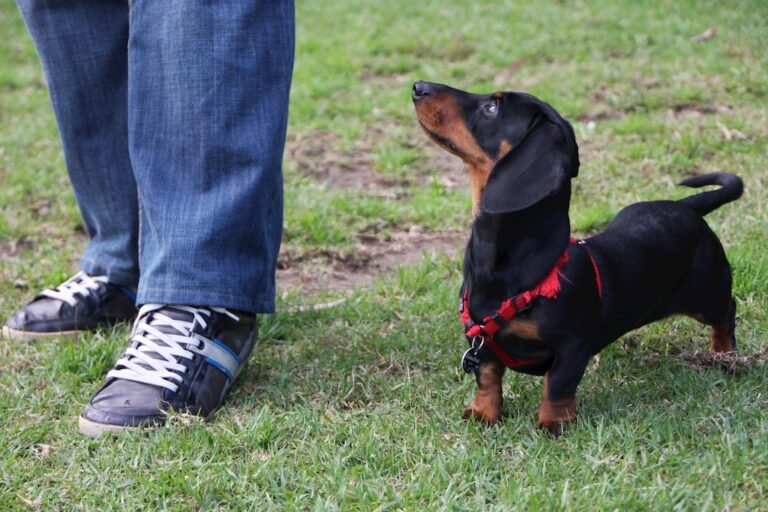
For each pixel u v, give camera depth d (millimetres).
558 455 3434
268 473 3422
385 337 4613
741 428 3430
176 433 3742
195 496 3340
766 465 3180
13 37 12562
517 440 3586
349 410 3982
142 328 4059
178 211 3963
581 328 3506
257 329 4391
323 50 10805
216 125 3900
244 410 4023
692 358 4156
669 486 3115
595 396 3893
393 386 4121
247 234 4023
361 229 6250
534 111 3615
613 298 3746
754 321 4500
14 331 4836
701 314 4145
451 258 5633
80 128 4609
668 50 9461
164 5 3877
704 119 7406
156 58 3920
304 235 6145
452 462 3418
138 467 3551
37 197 7102
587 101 8188
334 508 3188
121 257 4883
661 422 3541
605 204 6121
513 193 3412
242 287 4047
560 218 3514
